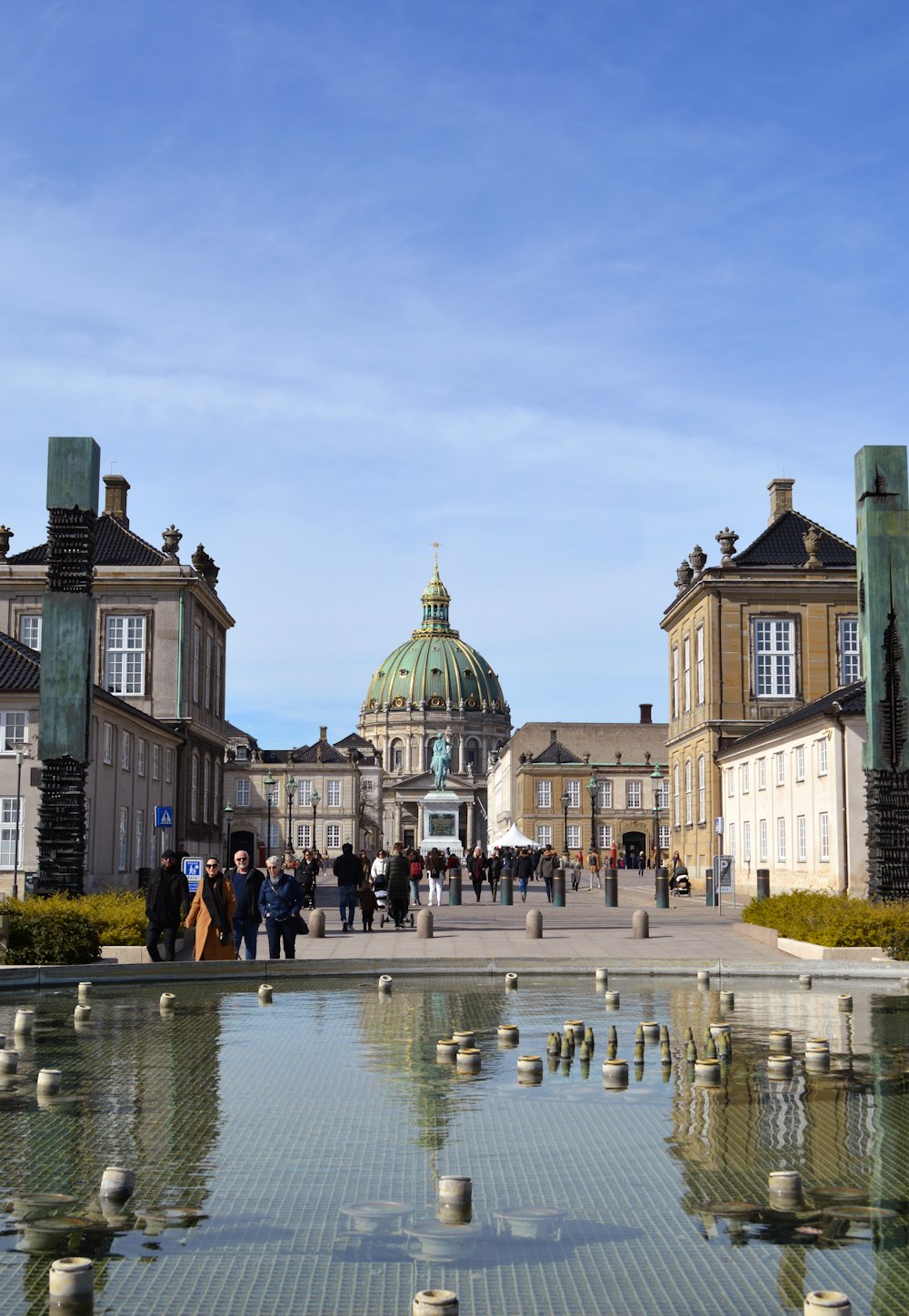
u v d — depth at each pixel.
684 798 78.56
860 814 47.16
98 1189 8.44
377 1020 16.47
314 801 143.25
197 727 70.44
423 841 85.38
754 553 72.62
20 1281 6.78
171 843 67.62
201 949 23.16
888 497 29.25
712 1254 7.19
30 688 50.16
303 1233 7.54
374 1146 9.58
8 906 23.48
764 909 31.28
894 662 28.98
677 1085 11.96
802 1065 13.05
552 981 21.91
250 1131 10.04
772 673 70.75
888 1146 9.53
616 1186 8.51
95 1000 19.00
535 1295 6.59
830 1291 6.37
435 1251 7.26
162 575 68.50
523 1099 11.33
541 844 142.38
